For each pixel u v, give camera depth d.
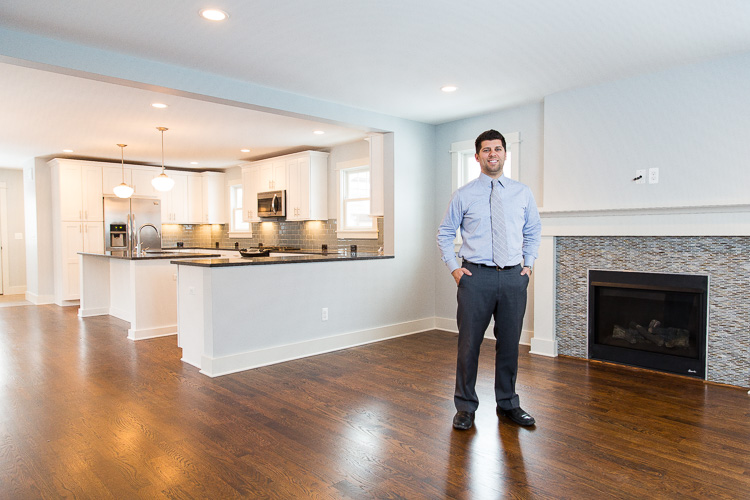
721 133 3.33
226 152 7.03
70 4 2.49
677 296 3.60
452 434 2.55
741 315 3.31
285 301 4.10
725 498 1.92
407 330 5.10
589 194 3.95
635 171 3.70
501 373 2.74
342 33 2.87
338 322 4.50
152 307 5.07
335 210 6.69
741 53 3.22
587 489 1.99
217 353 3.68
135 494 1.97
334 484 2.04
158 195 8.06
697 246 3.48
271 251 7.14
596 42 3.02
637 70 3.55
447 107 4.55
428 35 2.90
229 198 8.61
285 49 3.11
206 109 4.60
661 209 3.52
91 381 3.50
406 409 2.92
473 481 2.06
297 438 2.51
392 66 3.43
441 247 2.72
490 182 2.62
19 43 2.82
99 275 6.41
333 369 3.80
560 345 4.22
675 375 3.59
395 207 4.95
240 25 2.76
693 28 2.82
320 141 6.21
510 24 2.76
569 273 4.14
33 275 7.74
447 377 3.58
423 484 2.04
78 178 7.27
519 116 4.53
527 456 2.29
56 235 7.32
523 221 2.68
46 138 5.91
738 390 3.26
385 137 4.98
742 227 3.22
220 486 2.03
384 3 2.50
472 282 2.61
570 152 4.04
